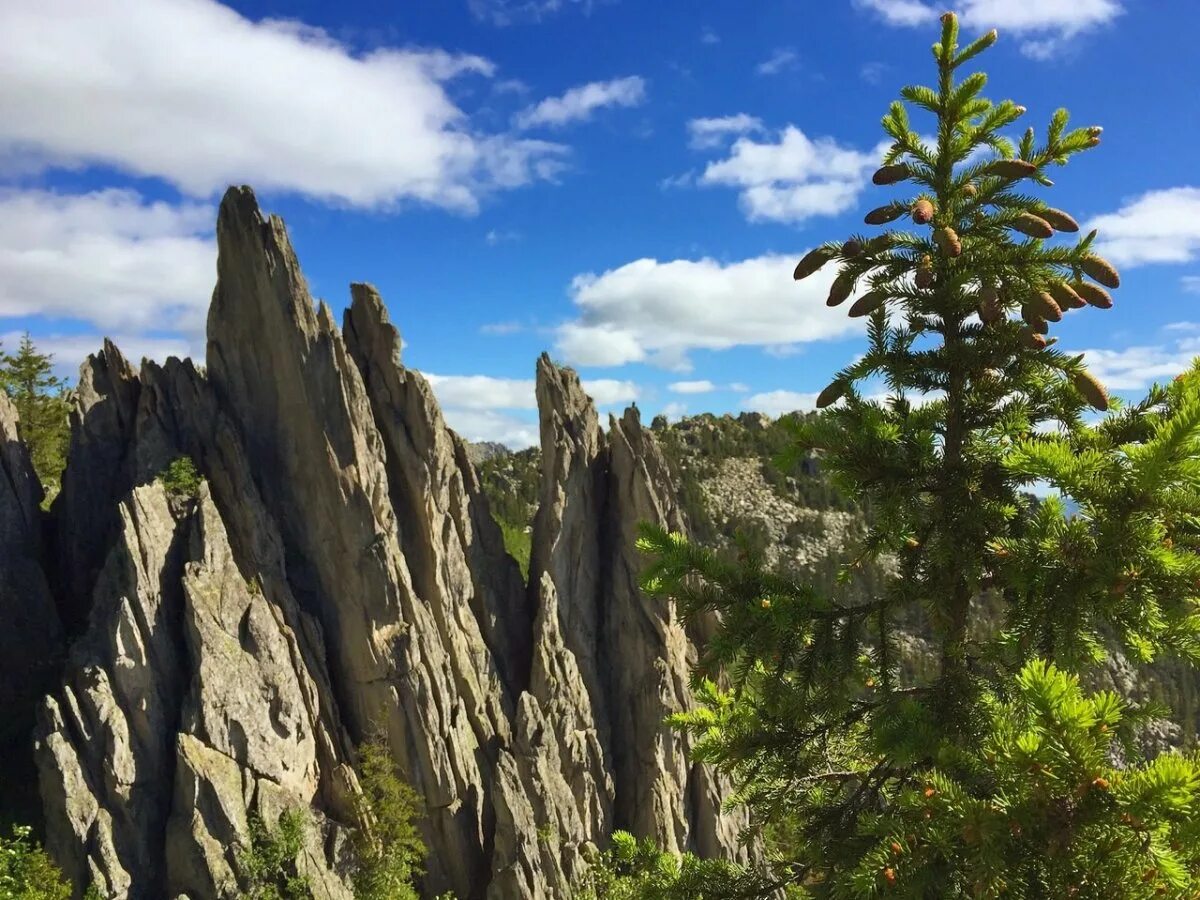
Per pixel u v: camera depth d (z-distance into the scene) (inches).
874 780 444.1
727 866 474.9
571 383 3280.0
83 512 2475.4
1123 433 375.6
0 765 2069.4
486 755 2674.7
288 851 2121.1
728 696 538.3
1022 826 248.8
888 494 381.7
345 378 2672.2
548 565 3085.6
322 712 2455.7
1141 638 315.6
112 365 2620.6
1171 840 238.7
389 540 2669.8
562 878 2488.9
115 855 1945.1
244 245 2635.3
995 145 421.1
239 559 2442.2
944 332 420.5
